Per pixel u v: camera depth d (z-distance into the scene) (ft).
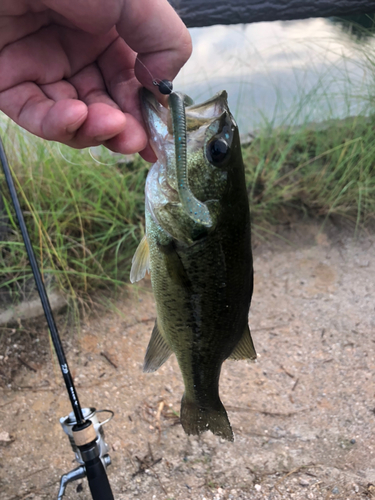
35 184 1.99
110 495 1.13
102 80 1.00
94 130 0.81
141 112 0.95
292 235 2.44
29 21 0.91
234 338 0.97
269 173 2.41
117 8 0.83
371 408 1.61
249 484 1.38
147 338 1.93
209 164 0.84
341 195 2.39
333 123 2.59
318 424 1.58
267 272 2.29
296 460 1.45
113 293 2.10
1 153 1.22
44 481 1.41
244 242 0.90
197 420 1.06
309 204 2.48
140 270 0.94
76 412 1.12
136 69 0.91
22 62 0.91
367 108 2.57
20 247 1.91
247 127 2.70
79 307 1.99
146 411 1.64
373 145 2.41
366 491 1.32
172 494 1.37
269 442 1.52
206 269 0.88
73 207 2.06
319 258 2.33
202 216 0.77
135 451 1.51
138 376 1.77
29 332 1.86
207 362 0.98
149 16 0.84
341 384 1.73
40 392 1.70
